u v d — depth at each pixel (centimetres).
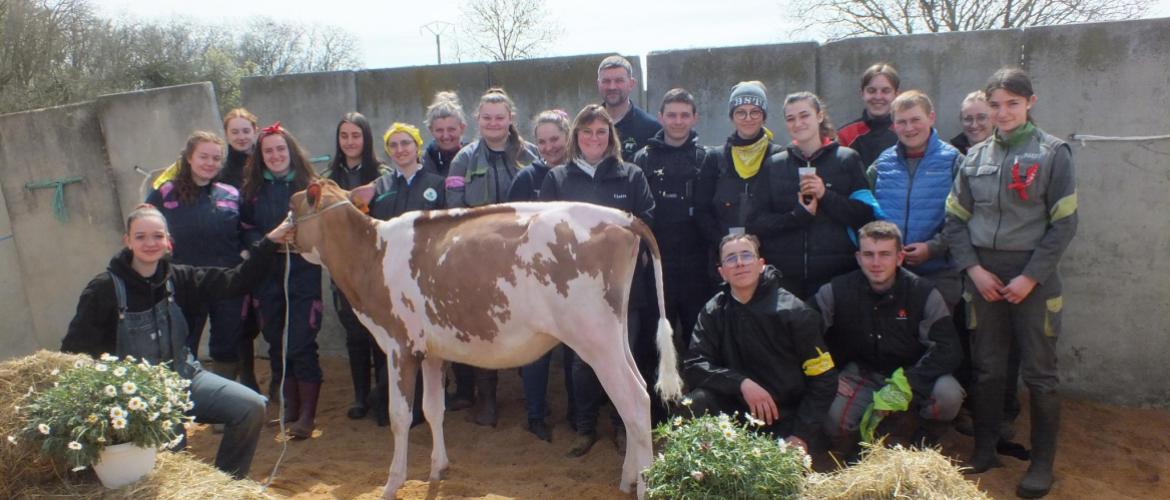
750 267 436
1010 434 493
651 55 624
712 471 332
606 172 471
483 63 663
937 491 330
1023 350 438
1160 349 559
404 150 529
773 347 444
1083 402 575
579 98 652
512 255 397
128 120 707
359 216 441
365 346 579
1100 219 559
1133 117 545
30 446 358
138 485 361
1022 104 424
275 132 545
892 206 493
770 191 486
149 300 416
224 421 421
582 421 501
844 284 464
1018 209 428
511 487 451
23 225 736
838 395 460
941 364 448
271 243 448
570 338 395
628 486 429
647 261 510
